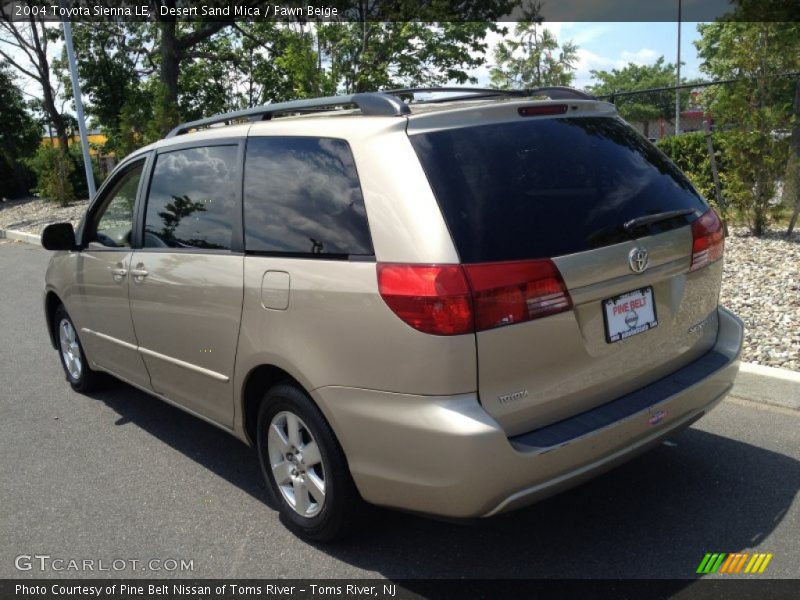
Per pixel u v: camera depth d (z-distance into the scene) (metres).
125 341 4.50
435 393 2.61
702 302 3.37
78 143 31.53
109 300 4.57
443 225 2.64
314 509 3.27
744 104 8.76
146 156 4.38
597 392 2.93
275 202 3.30
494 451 2.56
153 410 5.24
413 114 2.90
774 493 3.52
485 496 2.60
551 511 3.49
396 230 2.72
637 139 3.42
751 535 3.20
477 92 3.98
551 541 3.24
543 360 2.73
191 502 3.85
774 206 8.91
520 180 2.82
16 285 10.84
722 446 4.03
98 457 4.47
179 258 3.80
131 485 4.07
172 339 3.96
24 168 31.84
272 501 3.81
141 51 23.53
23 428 5.01
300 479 3.31
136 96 22.38
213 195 3.69
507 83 13.46
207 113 23.95
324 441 3.05
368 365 2.78
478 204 2.70
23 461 4.46
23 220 21.20
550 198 2.84
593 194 2.96
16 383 6.02
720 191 9.67
